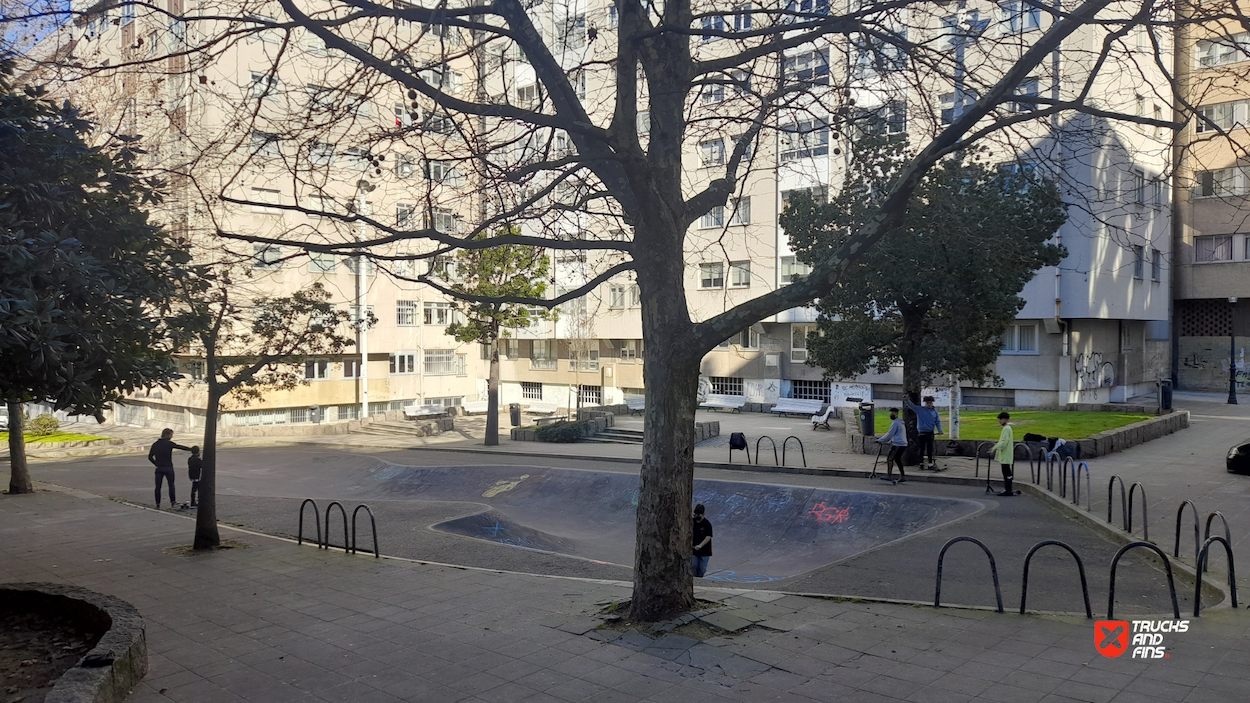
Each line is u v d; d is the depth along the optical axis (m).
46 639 8.14
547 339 48.28
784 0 10.05
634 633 8.41
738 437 22.05
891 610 9.04
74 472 27.09
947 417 28.19
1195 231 37.62
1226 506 13.91
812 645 7.88
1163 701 6.24
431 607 9.95
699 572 11.40
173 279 10.46
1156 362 39.78
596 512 19.95
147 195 9.90
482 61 9.67
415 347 44.25
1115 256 32.66
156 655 8.35
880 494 16.75
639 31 8.76
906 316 19.97
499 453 27.95
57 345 7.27
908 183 8.10
